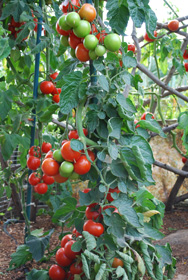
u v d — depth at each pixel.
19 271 2.23
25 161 2.52
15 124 2.14
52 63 2.46
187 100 3.06
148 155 1.48
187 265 2.35
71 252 1.62
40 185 1.98
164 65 3.32
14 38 2.38
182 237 2.86
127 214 1.44
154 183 1.58
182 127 2.46
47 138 2.35
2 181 2.56
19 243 2.76
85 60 1.46
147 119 1.61
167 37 2.82
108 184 1.43
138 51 2.38
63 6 1.49
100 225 1.47
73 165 1.43
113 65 1.49
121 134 1.51
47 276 1.75
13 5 2.11
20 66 2.59
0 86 2.17
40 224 3.30
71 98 1.45
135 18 1.43
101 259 1.44
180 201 3.98
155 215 1.78
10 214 3.52
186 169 3.56
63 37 1.54
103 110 1.48
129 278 1.52
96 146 1.43
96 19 1.49
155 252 1.64
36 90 2.25
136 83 1.61
